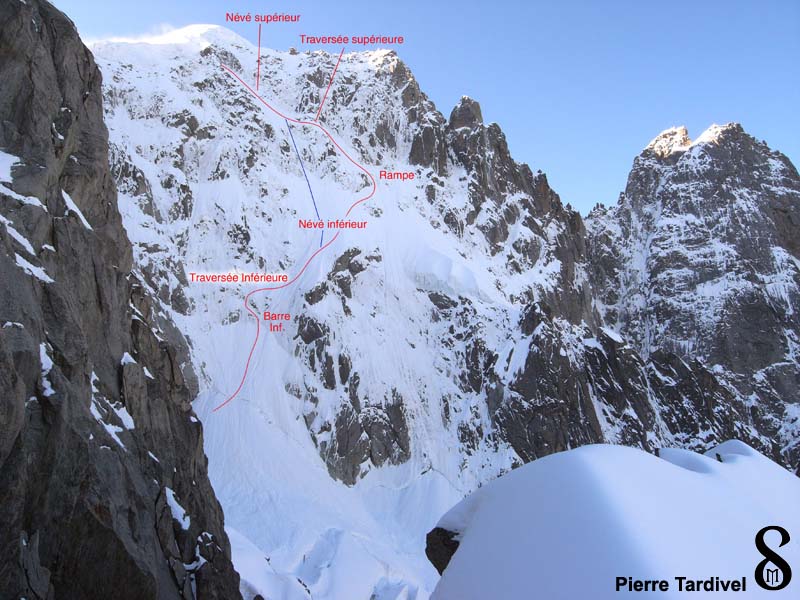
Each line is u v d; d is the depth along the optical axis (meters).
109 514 19.28
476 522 14.60
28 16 25.17
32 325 18.94
